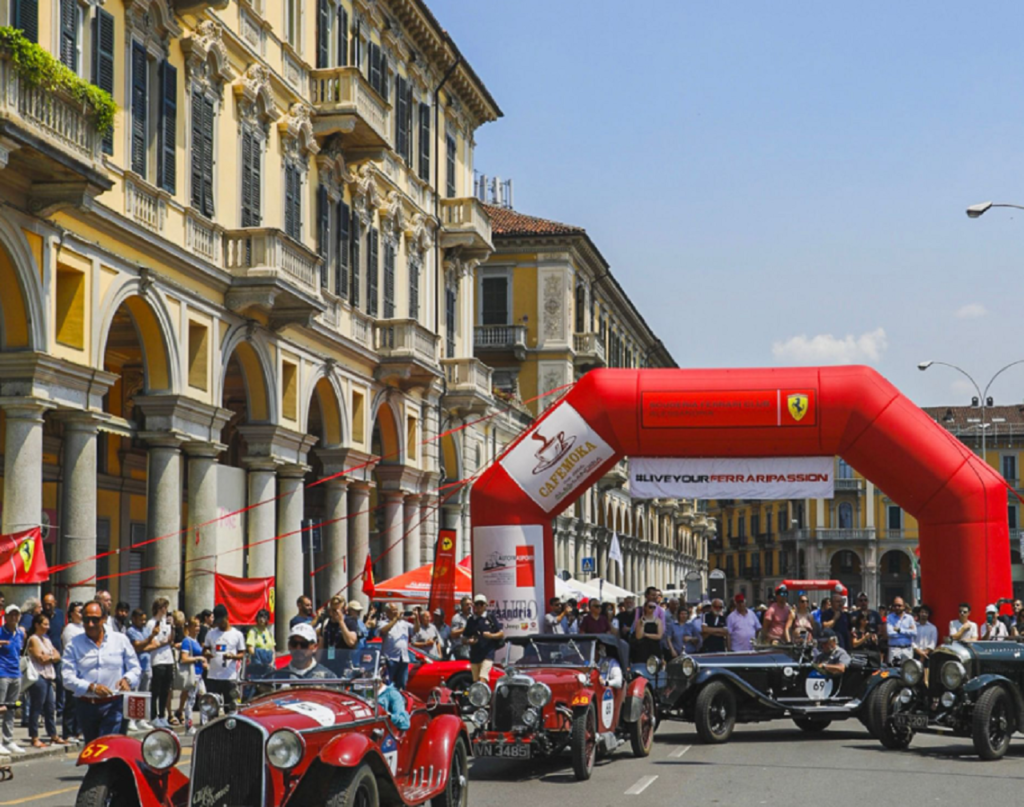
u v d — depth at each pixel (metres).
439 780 12.07
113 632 14.61
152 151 24.38
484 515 26.47
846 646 24.77
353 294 34.97
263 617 20.98
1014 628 24.73
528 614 26.06
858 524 114.00
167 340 24.45
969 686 17.12
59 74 19.02
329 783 10.34
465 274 45.91
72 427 21.56
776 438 25.62
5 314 20.06
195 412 25.36
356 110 32.06
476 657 20.88
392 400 37.91
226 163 27.59
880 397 25.41
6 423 20.12
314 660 11.94
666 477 26.20
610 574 71.94
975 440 108.25
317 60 32.62
